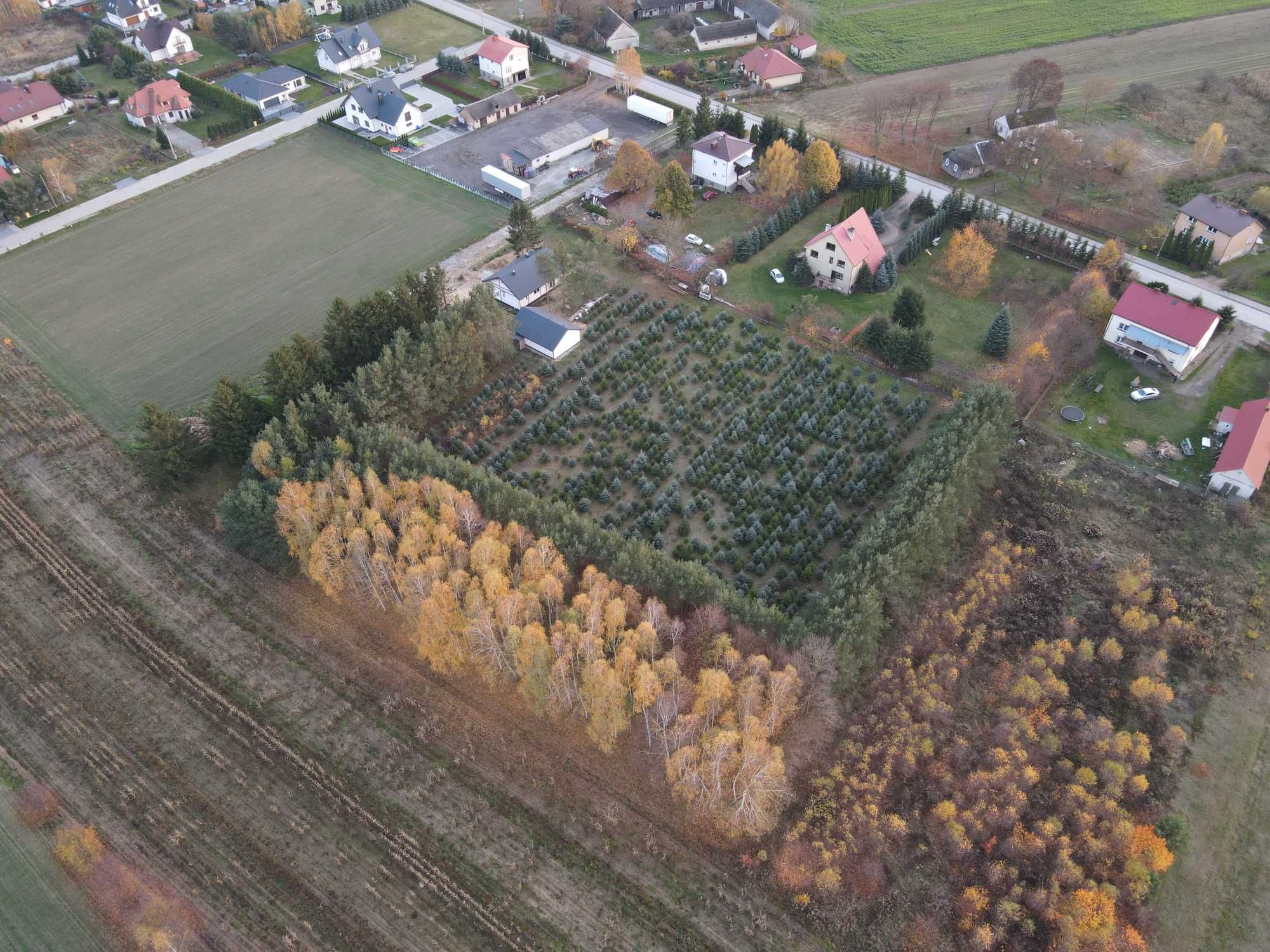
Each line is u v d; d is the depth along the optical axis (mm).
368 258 135000
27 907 68188
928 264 130375
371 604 88000
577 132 157250
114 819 73062
